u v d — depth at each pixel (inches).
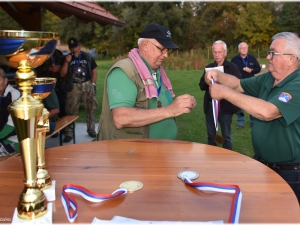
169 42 89.3
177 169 61.7
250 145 197.0
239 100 84.1
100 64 949.8
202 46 1264.8
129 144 79.2
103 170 61.6
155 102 91.0
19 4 186.4
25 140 41.5
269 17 1180.5
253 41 1209.4
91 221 43.5
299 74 87.7
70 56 208.5
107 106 91.7
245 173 59.5
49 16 1280.8
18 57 38.8
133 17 1176.8
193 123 257.1
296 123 85.9
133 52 91.5
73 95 209.2
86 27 1261.1
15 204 48.3
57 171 61.2
